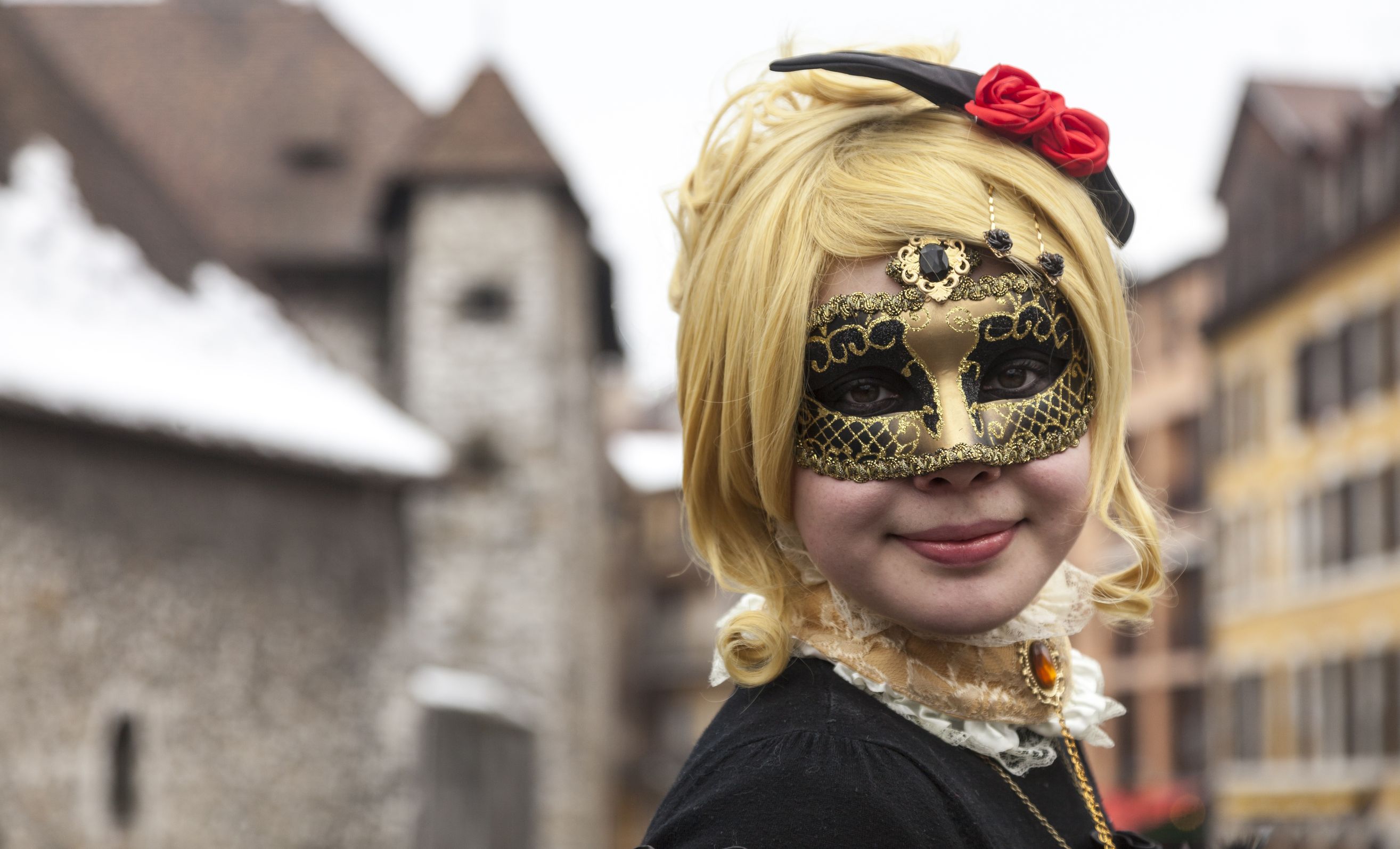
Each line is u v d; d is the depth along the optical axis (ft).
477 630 73.97
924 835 3.06
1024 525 3.44
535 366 75.31
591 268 86.79
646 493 136.67
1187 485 87.76
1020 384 3.44
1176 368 89.56
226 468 50.78
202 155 81.20
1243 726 73.31
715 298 3.53
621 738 138.00
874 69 3.58
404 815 53.52
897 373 3.34
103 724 44.80
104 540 46.11
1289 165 70.59
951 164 3.44
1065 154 3.56
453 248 76.07
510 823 67.77
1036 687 3.72
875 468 3.32
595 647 87.51
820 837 3.01
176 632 47.91
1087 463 3.52
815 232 3.37
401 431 59.88
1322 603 65.98
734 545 3.70
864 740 3.22
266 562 51.57
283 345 59.31
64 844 42.91
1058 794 3.91
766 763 3.16
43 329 47.32
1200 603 83.05
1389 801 59.26
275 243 78.28
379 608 54.90
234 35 85.97
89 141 57.62
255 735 49.83
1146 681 86.63
